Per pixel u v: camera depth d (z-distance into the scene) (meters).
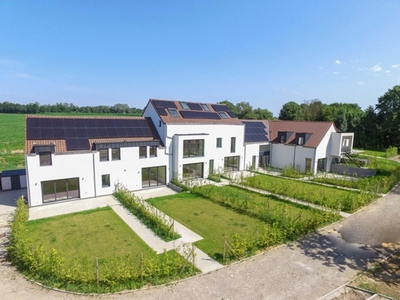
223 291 10.35
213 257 13.09
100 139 24.75
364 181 26.56
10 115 146.12
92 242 14.90
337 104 93.69
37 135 22.23
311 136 34.72
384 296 9.97
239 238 13.66
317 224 16.38
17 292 10.30
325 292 10.30
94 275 10.96
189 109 32.59
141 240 15.19
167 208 20.58
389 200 22.12
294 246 14.10
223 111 36.16
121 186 24.84
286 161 36.84
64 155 21.73
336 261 12.66
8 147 56.03
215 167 32.34
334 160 36.28
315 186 27.28
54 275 11.06
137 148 25.64
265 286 10.67
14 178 25.44
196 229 16.70
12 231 14.59
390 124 55.97
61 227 16.94
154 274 11.14
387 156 47.97
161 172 28.03
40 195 21.02
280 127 40.19
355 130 63.78
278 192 24.09
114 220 18.19
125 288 10.48
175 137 28.09
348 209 19.69
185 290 10.41
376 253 13.48
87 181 23.05
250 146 36.44
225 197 22.02
